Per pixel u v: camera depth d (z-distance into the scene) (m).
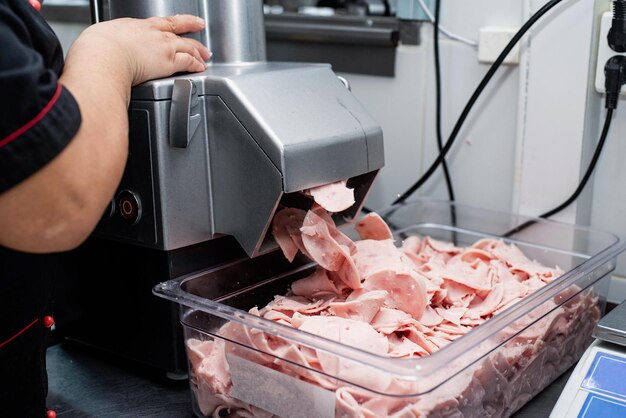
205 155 0.98
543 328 0.99
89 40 0.86
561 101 1.24
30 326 0.89
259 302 1.09
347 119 1.00
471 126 1.38
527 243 1.33
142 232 0.98
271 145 0.90
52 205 0.71
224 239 1.06
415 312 0.97
